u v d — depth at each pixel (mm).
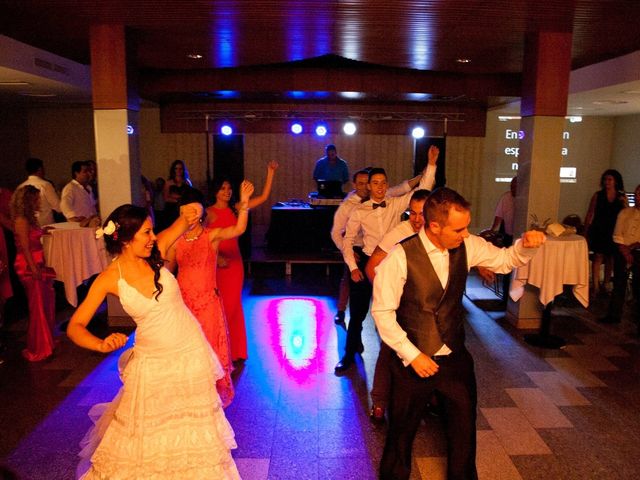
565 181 12695
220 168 11500
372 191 4215
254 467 3189
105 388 4270
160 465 2441
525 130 5801
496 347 5250
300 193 12117
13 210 4664
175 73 9094
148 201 8656
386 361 3670
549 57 5562
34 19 5211
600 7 4664
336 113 11180
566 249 5152
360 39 6168
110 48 5449
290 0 4535
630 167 12008
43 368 4676
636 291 5703
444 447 3400
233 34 5930
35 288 4797
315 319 6121
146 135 11523
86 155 11836
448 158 11898
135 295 2398
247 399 4062
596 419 3814
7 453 3344
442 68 8273
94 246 5391
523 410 3941
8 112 11164
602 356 5039
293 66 9164
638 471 3186
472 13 4926
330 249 9375
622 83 7172
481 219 12203
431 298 2525
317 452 3354
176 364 2492
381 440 3498
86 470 2729
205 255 3711
